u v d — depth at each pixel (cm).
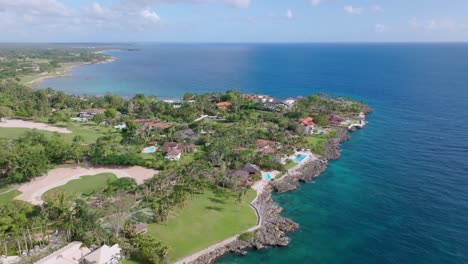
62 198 7819
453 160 12525
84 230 7125
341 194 10312
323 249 7606
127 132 14688
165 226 7919
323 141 14750
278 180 11000
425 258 7225
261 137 14550
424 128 16762
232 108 19825
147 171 11369
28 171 10100
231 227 8106
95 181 10444
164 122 16888
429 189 10350
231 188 10062
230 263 7031
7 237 6756
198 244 7400
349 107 19950
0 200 9069
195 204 9031
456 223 8469
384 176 11450
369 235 8131
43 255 6594
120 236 7288
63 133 15225
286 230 8312
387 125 17562
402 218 8819
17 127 16138
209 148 12744
